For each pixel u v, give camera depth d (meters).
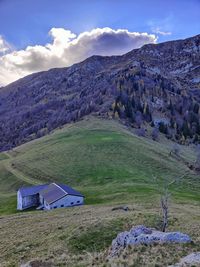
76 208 70.62
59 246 42.03
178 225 46.12
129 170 119.69
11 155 184.88
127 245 33.12
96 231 45.16
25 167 141.75
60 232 47.91
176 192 95.50
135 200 76.94
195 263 26.20
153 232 36.31
